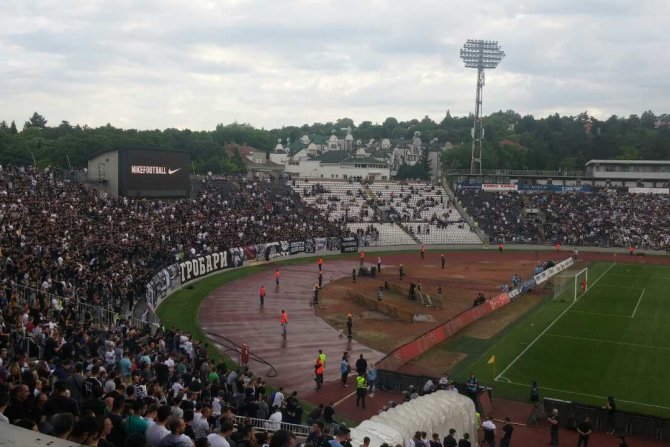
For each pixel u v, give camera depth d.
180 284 59.88
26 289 33.03
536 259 91.88
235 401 24.48
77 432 7.58
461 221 110.44
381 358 41.06
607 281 72.25
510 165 174.88
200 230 74.00
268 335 45.78
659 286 68.62
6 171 66.75
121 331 30.62
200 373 26.33
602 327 49.47
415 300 60.06
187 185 82.94
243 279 68.38
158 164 78.62
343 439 14.77
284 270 75.94
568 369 38.72
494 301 56.91
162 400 17.61
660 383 36.00
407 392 29.23
